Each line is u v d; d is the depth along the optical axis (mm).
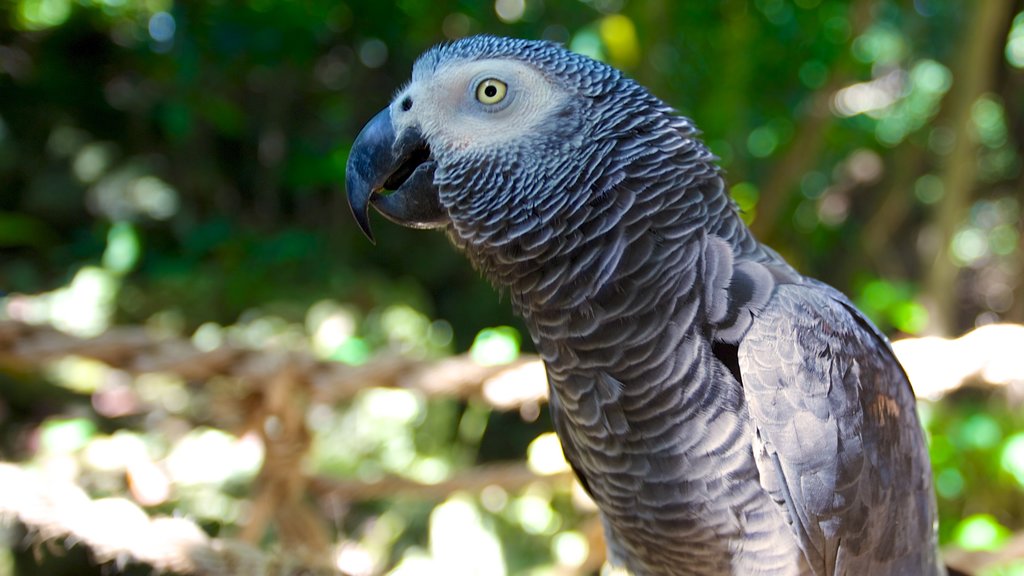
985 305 1164
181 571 368
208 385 597
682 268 347
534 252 353
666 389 349
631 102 356
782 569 360
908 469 375
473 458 787
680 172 353
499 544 603
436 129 366
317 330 753
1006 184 1101
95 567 559
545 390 442
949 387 443
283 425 438
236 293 816
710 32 765
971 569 450
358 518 646
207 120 906
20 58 891
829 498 351
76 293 783
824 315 357
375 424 693
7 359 429
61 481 383
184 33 838
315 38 874
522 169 354
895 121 1018
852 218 1044
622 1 774
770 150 901
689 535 363
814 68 851
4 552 552
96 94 914
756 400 345
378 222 947
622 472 362
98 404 724
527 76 360
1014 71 983
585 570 512
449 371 448
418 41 885
